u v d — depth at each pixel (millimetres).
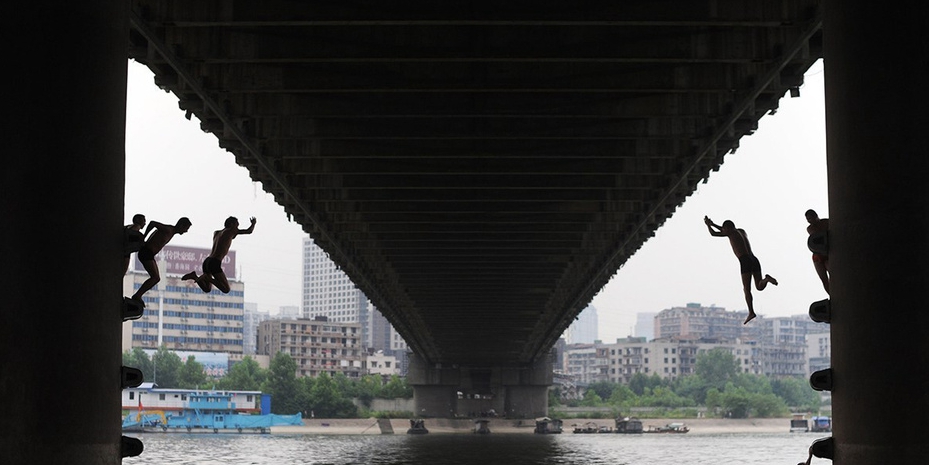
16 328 18688
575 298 93812
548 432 187500
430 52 33156
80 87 19312
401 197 54281
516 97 39188
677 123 41938
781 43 32906
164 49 32125
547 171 47750
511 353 161375
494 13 30266
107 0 19812
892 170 19688
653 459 95500
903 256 19547
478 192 54312
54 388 18734
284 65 36656
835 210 20672
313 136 42250
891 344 19516
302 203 53219
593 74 36312
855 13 20219
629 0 30328
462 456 97812
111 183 19766
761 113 39219
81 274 19141
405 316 117062
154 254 20656
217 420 189250
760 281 24328
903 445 19312
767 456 106938
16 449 18500
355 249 70812
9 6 19219
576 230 61594
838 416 20516
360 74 36344
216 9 30562
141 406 183500
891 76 19797
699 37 33094
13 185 18906
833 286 20734
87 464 19000
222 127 41188
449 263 74750
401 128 42188
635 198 54344
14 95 19062
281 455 98750
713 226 24922
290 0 30453
